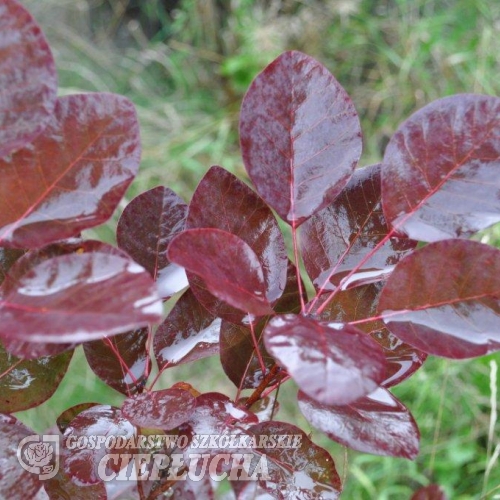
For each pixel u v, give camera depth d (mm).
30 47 301
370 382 282
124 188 319
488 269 320
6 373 359
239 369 384
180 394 341
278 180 345
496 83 1210
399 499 948
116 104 320
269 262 359
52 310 275
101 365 377
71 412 375
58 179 318
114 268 288
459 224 333
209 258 314
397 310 328
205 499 331
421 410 973
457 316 323
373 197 368
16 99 302
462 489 930
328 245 369
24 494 328
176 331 385
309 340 293
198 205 353
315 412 323
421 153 338
